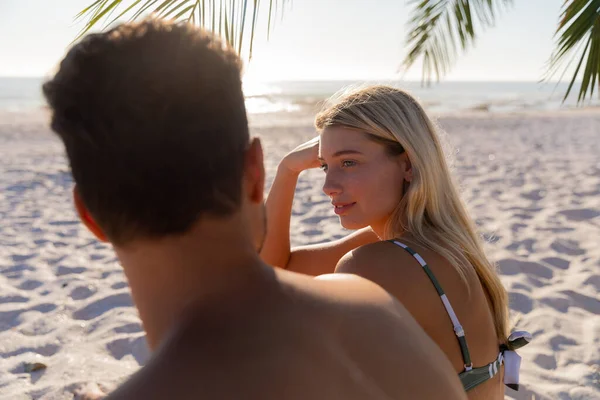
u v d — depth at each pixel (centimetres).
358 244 189
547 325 311
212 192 54
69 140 55
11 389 259
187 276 55
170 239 54
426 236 133
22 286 384
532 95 5394
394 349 65
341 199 143
